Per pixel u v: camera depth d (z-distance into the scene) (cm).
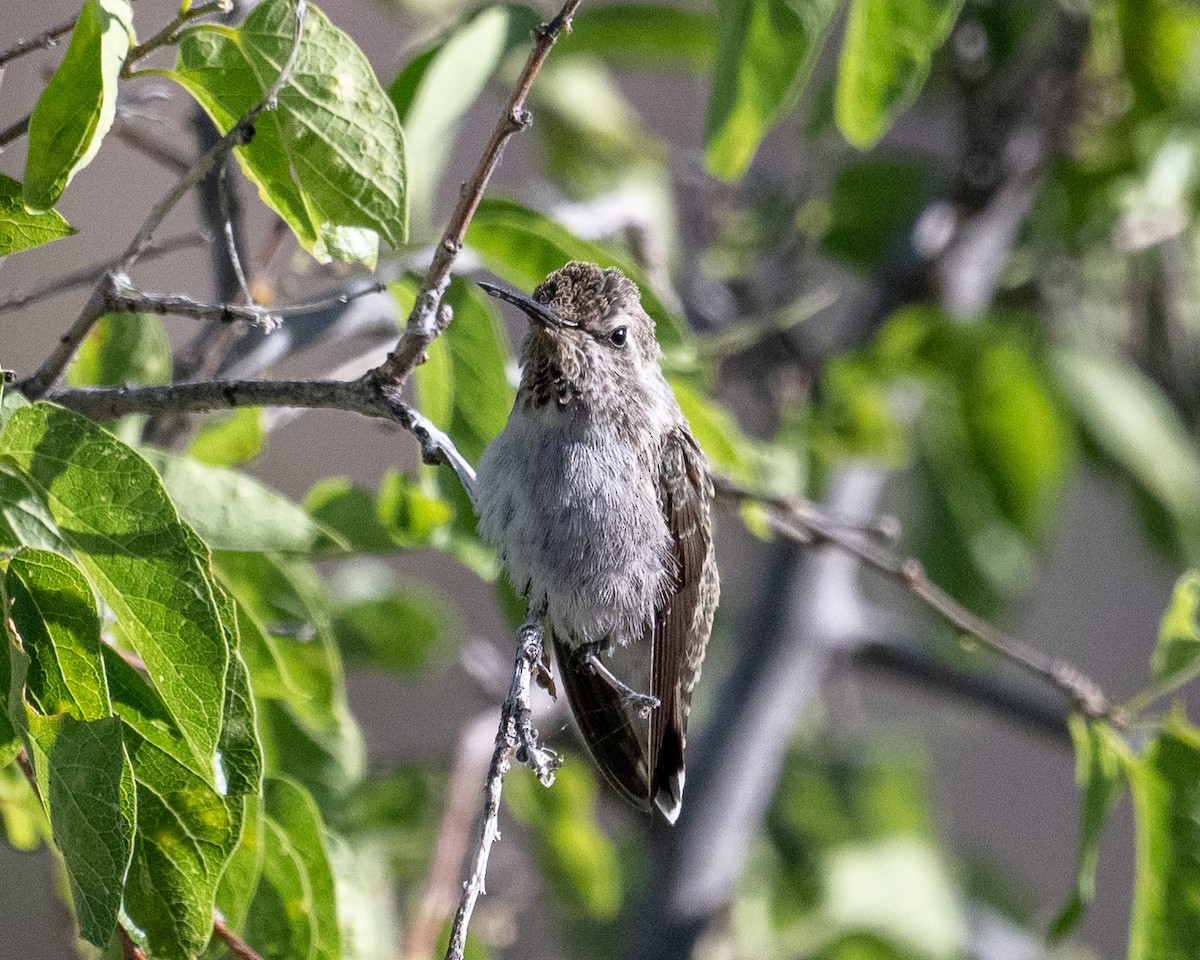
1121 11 1235
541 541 759
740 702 1242
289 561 762
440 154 881
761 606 1260
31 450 504
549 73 1244
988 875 1445
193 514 649
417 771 1105
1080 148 1273
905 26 801
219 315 561
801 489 1117
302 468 1425
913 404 1303
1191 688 1966
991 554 1278
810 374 1275
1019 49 1308
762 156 1552
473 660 1127
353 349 1080
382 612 1068
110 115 528
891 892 1241
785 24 773
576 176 1328
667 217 1309
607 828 1346
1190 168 1251
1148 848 787
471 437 787
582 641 794
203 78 568
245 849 642
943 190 1359
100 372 730
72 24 573
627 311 800
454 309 752
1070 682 805
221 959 668
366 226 570
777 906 1310
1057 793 1975
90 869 496
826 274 1428
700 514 827
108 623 622
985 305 1334
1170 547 1318
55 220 550
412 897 1093
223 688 506
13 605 512
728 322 1279
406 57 933
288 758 745
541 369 781
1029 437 1245
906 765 1440
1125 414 1259
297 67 562
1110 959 1912
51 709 518
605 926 1313
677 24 1144
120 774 499
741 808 1226
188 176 555
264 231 964
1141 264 1423
